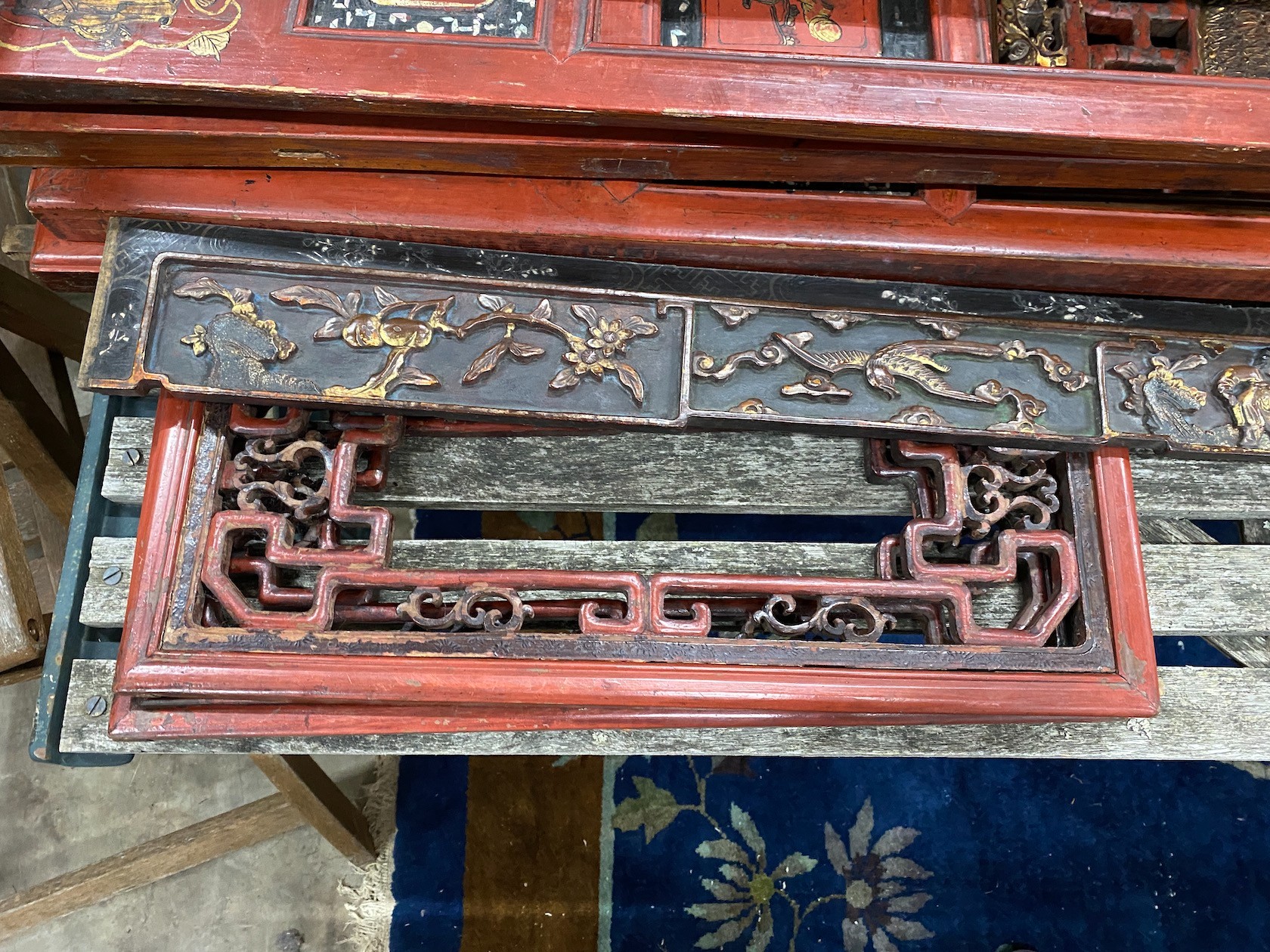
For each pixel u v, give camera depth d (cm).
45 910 195
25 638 144
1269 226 123
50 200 117
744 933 219
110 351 115
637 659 115
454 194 120
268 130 109
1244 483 144
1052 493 129
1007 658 119
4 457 208
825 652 117
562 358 122
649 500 140
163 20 103
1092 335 129
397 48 105
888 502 141
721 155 114
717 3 121
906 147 112
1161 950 218
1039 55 122
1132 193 125
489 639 115
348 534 139
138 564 115
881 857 227
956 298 128
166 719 112
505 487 139
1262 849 227
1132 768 235
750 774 233
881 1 124
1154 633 137
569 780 231
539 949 216
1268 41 124
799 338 124
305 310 119
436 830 225
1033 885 224
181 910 227
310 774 182
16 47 100
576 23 108
